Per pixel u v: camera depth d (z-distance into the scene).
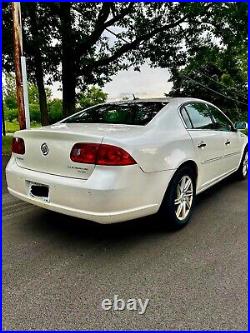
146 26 8.73
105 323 1.85
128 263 2.49
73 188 2.40
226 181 5.22
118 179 2.34
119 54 9.49
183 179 3.12
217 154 3.89
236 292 2.12
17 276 2.30
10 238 2.93
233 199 4.19
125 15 8.85
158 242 2.86
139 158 2.48
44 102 10.23
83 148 2.40
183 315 1.91
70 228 3.18
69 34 8.00
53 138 2.59
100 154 2.35
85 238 2.95
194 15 8.15
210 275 2.32
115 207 2.37
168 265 2.46
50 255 2.62
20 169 2.93
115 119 3.14
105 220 2.36
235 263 2.49
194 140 3.26
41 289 2.15
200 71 16.09
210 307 1.97
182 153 3.01
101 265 2.46
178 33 9.21
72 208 2.45
